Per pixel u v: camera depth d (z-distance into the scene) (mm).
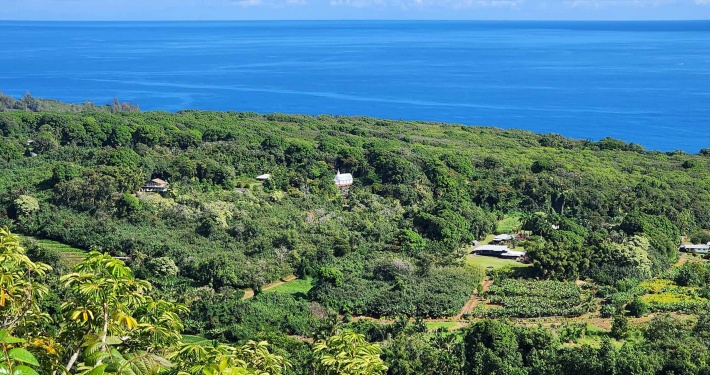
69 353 20234
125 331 19797
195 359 18625
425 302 65750
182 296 65125
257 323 60750
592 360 49469
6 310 19234
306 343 57188
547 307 65938
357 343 23953
